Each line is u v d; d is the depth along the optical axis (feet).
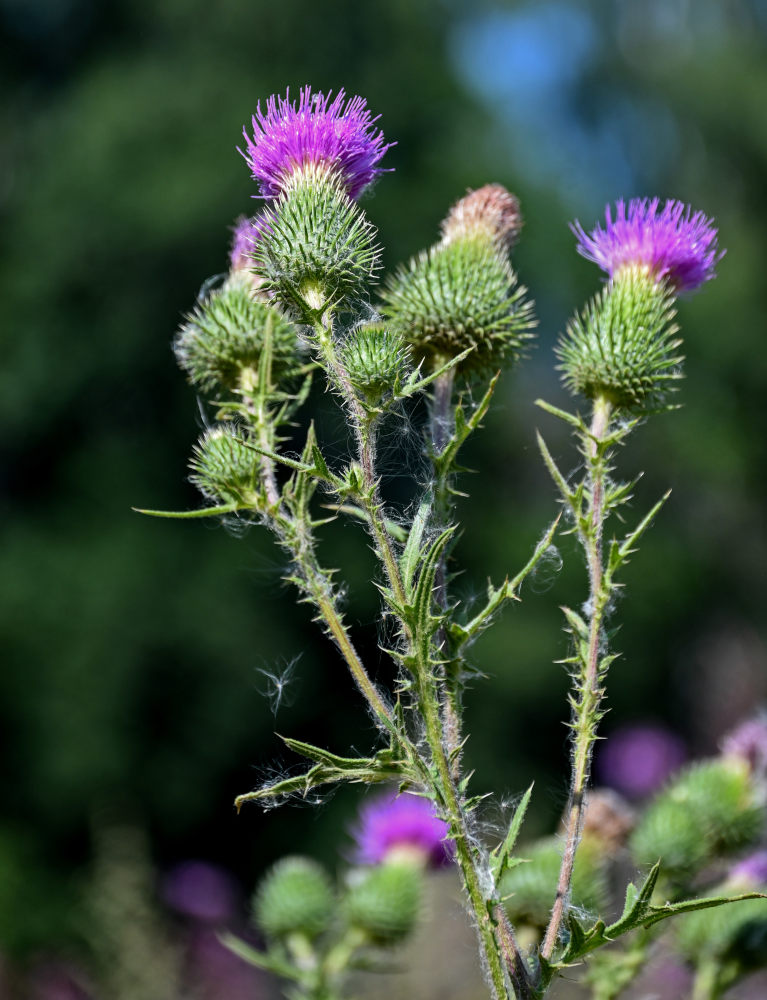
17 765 54.80
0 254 67.05
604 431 8.73
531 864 8.75
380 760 6.80
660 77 90.43
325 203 8.11
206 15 69.67
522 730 56.80
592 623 7.36
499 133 72.84
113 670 55.26
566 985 17.76
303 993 11.41
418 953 24.31
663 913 6.45
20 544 58.54
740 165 86.63
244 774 56.03
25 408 61.82
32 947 41.78
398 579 6.97
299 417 28.58
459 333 9.17
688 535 69.62
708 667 67.36
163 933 33.14
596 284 64.95
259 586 57.06
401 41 70.69
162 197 61.87
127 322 61.87
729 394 72.59
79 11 72.59
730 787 10.31
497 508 61.72
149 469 60.70
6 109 72.79
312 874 11.83
